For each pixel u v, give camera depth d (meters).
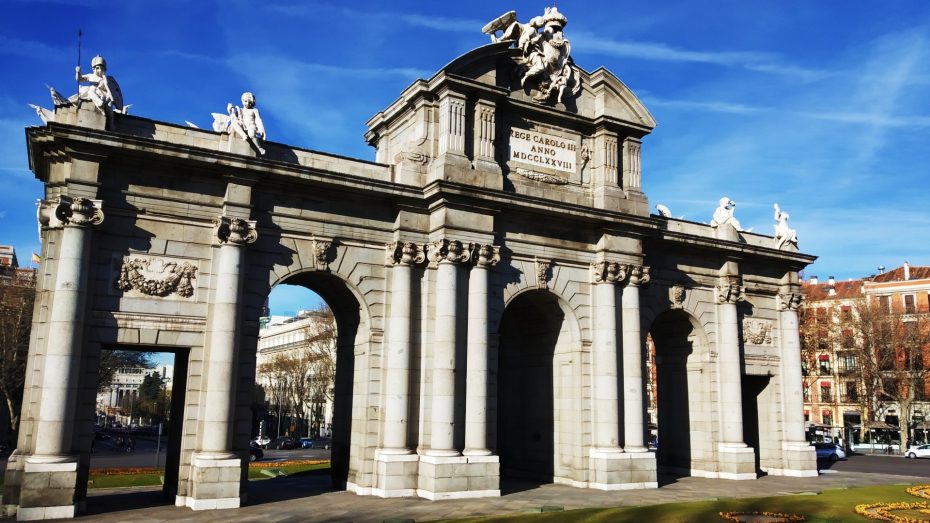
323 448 88.75
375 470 32.38
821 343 87.44
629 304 38.38
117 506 28.77
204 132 31.25
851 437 93.56
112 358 76.38
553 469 38.69
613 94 39.88
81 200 27.45
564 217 36.75
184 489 28.83
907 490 33.66
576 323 37.62
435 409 32.31
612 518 25.08
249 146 31.22
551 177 37.69
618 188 39.00
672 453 45.25
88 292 27.94
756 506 27.86
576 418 37.31
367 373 33.31
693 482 39.81
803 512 26.27
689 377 44.72
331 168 33.91
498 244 35.50
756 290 46.19
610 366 37.03
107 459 66.00
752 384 47.62
